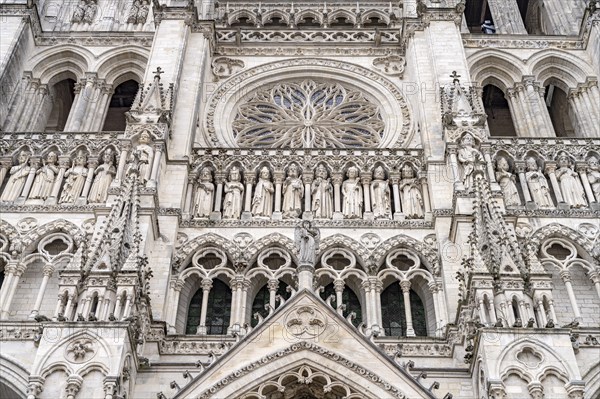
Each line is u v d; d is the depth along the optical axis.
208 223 33.53
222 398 24.80
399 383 25.08
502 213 31.73
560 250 32.78
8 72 39.75
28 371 26.08
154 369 27.23
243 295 31.05
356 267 32.22
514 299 26.48
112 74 43.56
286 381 25.67
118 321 25.30
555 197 34.84
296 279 31.09
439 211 33.00
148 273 28.91
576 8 47.09
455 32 42.19
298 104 42.94
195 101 38.81
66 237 32.28
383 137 40.53
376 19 49.09
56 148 36.19
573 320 29.98
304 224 29.77
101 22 47.28
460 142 34.81
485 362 24.69
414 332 30.39
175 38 41.62
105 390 23.72
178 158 35.56
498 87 44.16
